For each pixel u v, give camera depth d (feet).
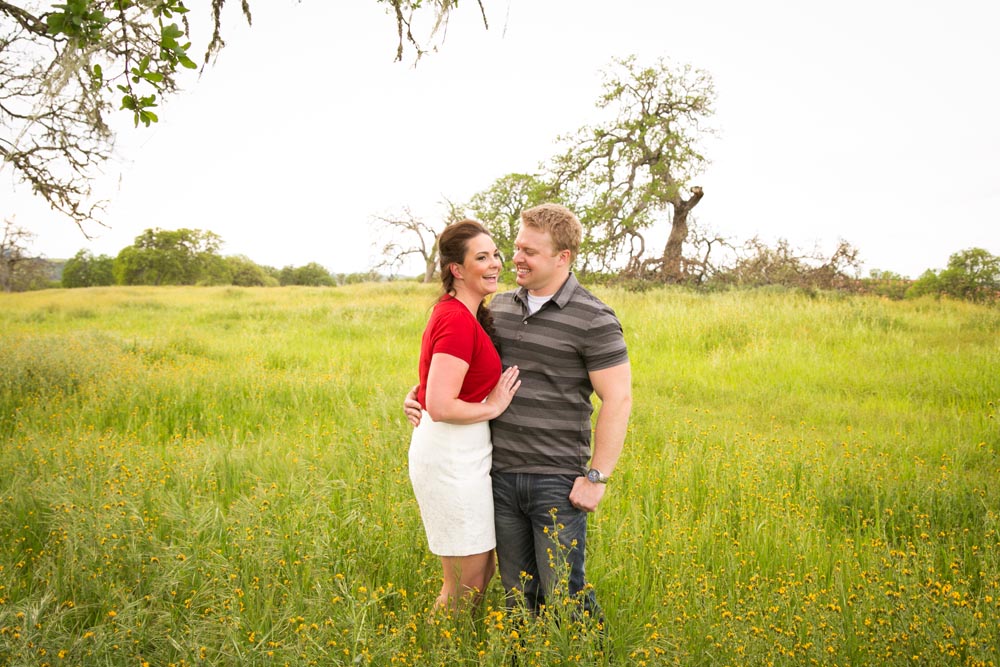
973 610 9.05
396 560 11.18
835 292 70.28
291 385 25.84
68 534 10.89
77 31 8.11
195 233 245.65
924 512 14.51
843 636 8.82
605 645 8.64
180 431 20.86
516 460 9.33
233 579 10.05
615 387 9.09
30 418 20.80
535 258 9.12
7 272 166.40
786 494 14.84
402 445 17.01
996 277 80.12
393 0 10.53
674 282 97.14
